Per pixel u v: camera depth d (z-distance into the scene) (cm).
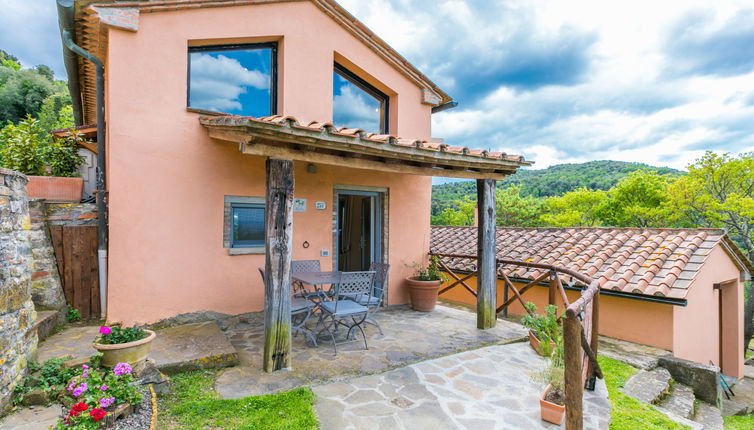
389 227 688
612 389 390
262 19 542
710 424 393
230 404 296
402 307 690
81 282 459
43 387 272
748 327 1367
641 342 576
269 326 366
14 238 272
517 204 2298
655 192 1838
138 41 450
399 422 284
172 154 472
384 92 720
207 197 498
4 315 253
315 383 348
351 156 419
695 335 618
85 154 751
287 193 368
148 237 456
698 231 671
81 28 481
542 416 292
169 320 471
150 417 255
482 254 556
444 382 361
